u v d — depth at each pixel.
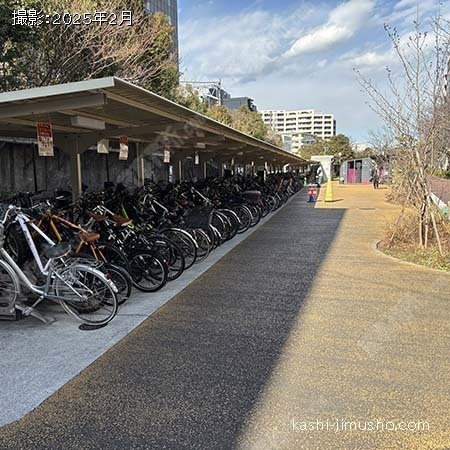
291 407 2.30
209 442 2.04
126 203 5.39
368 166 29.42
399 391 2.45
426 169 6.10
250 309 3.81
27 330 3.33
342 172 31.25
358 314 3.67
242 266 5.38
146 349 3.01
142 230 4.72
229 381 2.57
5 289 3.31
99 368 2.74
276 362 2.81
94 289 3.40
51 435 2.09
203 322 3.51
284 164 25.06
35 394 2.44
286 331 3.31
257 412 2.26
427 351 2.96
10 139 6.09
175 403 2.35
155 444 2.02
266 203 10.77
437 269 5.18
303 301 4.02
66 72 8.35
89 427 2.15
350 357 2.87
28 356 2.90
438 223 6.71
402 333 3.27
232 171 14.18
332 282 4.66
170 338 3.19
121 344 3.09
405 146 6.24
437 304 3.93
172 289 4.41
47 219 3.83
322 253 6.16
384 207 12.86
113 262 4.08
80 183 5.79
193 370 2.71
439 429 2.12
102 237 4.31
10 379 2.60
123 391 2.47
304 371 2.69
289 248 6.53
